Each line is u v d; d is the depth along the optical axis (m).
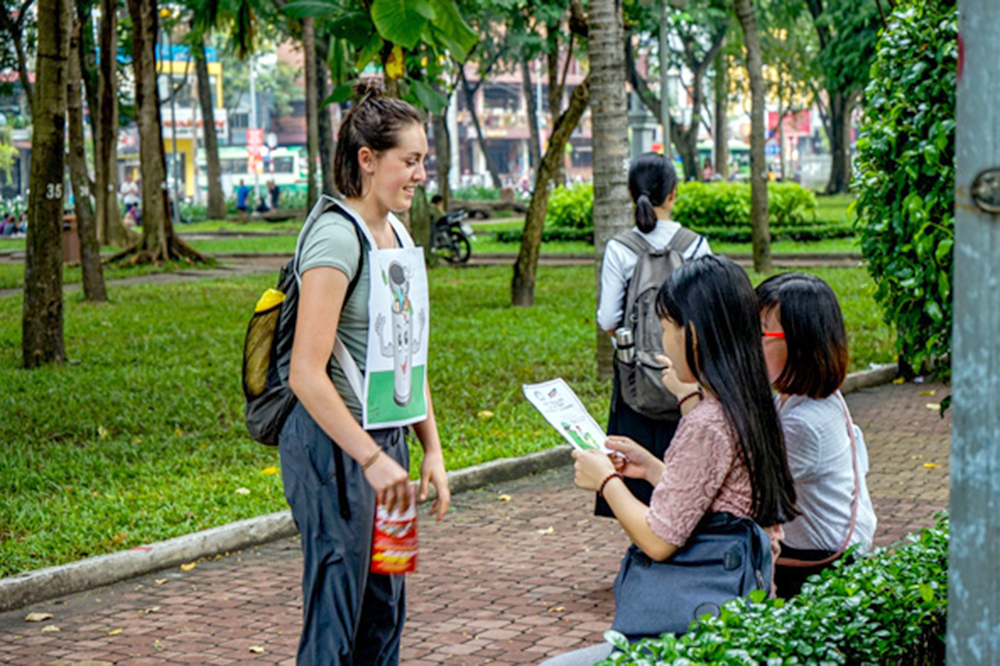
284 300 3.34
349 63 12.84
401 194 3.35
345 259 3.24
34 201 11.80
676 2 17.95
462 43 9.16
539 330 14.09
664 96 17.98
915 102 4.70
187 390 10.51
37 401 10.11
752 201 19.86
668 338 3.07
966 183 2.14
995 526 2.14
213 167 45.22
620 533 6.80
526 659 4.98
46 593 5.80
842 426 3.71
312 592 3.32
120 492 7.38
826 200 45.50
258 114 86.62
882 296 4.95
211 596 5.83
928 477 7.87
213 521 6.75
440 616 5.51
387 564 3.25
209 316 15.76
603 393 10.59
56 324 11.98
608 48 10.34
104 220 28.70
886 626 3.29
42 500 7.24
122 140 69.12
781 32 47.53
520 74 85.62
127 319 15.44
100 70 26.81
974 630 2.18
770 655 2.84
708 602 2.91
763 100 19.61
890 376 11.71
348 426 3.18
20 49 25.39
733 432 2.93
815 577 3.50
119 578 6.08
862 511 3.81
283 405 3.36
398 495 3.18
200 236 37.06
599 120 10.43
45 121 11.70
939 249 4.44
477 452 8.30
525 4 25.98
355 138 3.34
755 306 3.03
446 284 20.06
